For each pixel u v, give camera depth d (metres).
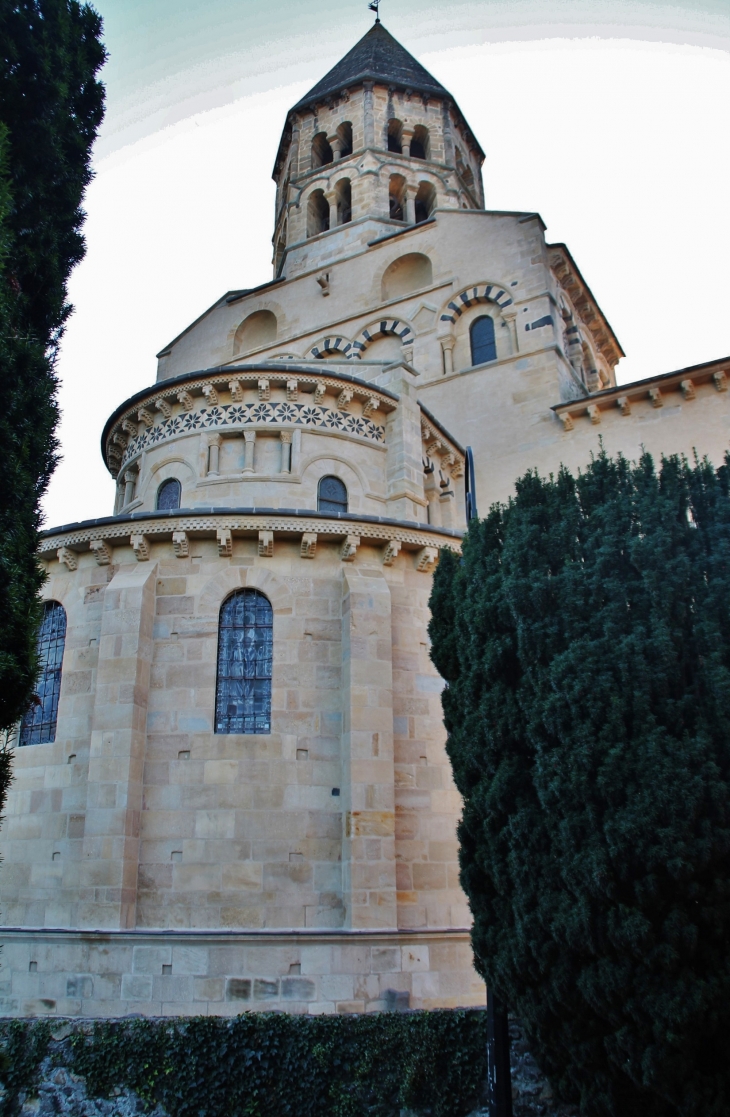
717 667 9.77
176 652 16.42
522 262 32.97
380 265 36.66
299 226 41.91
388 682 16.30
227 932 14.37
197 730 15.85
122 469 25.09
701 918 9.31
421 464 24.36
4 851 16.47
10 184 11.70
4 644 9.91
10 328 11.15
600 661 10.26
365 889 14.88
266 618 16.77
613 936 9.44
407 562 17.89
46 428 11.34
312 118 43.94
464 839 12.18
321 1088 13.28
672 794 9.31
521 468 29.92
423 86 43.16
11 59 13.09
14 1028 13.98
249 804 15.41
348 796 15.45
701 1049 9.27
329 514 17.00
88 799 15.30
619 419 29.02
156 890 14.98
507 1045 11.56
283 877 15.08
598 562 10.95
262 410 23.06
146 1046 13.48
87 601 17.30
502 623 11.81
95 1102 13.38
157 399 23.80
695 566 10.53
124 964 14.26
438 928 15.44
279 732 15.88
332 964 14.37
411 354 33.97
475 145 46.53
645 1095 9.82
